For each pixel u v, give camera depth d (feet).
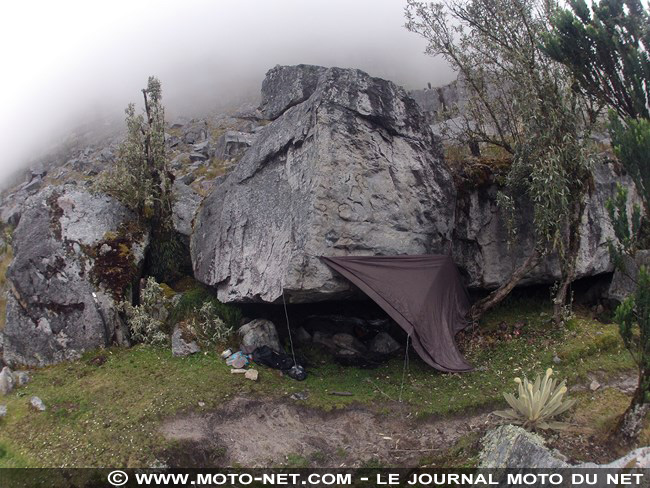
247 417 33.06
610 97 34.63
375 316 46.03
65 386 35.70
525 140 40.63
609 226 47.57
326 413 33.78
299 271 37.01
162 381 35.73
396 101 43.04
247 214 43.86
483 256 45.03
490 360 39.34
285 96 50.52
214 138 106.32
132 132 48.32
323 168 38.17
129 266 44.24
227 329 41.55
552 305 45.96
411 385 36.94
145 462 28.53
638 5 33.06
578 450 26.86
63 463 28.35
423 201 41.78
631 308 25.84
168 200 48.78
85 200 45.60
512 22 42.52
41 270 41.55
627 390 34.50
